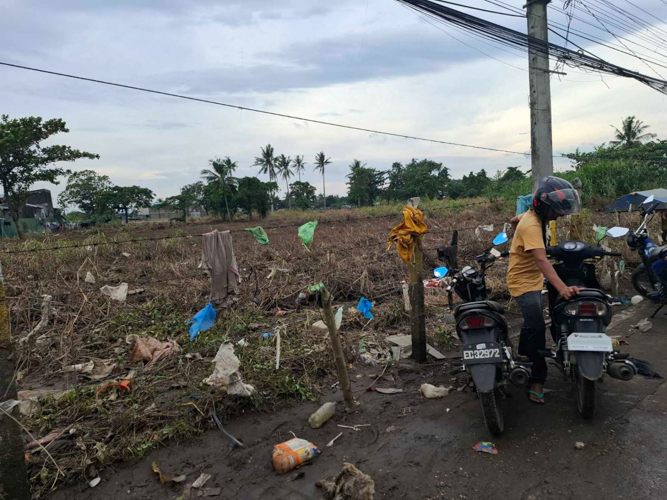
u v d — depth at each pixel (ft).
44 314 17.08
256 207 159.43
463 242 40.01
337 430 11.50
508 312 21.15
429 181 195.93
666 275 19.29
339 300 24.58
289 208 239.09
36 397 13.12
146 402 12.73
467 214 71.87
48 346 16.81
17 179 88.69
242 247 44.80
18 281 25.94
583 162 81.97
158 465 10.21
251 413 12.37
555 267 12.24
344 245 42.34
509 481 9.16
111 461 10.28
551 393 12.95
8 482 8.14
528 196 23.81
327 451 10.57
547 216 11.80
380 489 9.12
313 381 14.17
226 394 12.62
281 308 22.94
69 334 17.29
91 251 36.88
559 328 12.14
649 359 15.11
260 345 16.56
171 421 11.68
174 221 155.53
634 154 85.81
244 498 9.05
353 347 16.78
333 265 28.63
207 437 11.28
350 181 233.35
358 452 10.49
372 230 57.57
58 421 11.88
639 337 17.31
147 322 20.47
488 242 39.06
